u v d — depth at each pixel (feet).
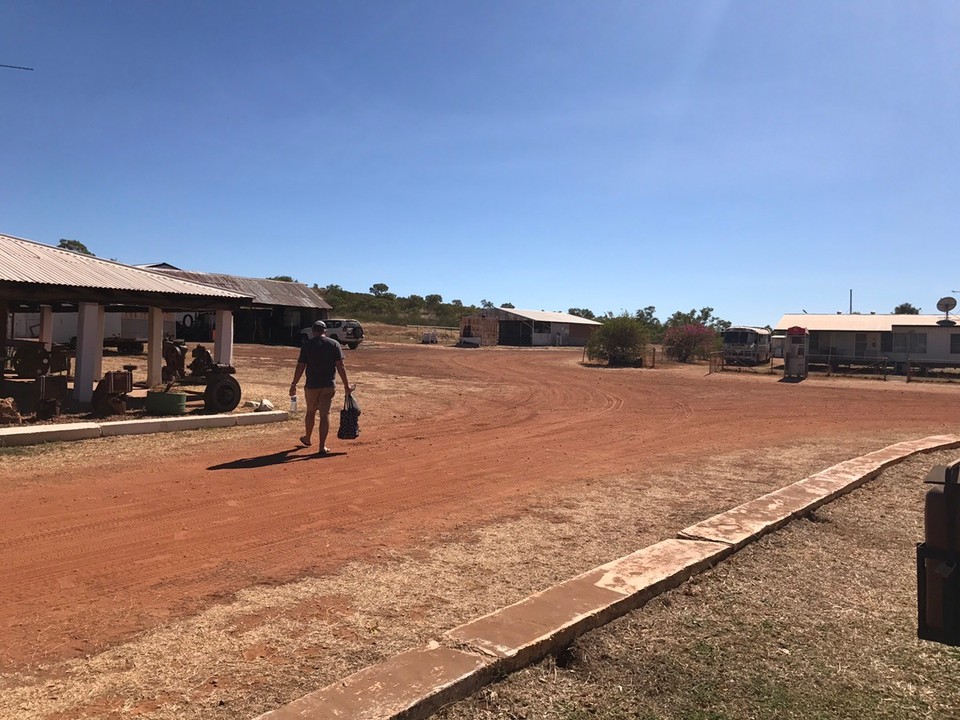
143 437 33.78
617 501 24.54
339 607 14.48
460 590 15.66
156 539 18.80
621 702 10.92
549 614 13.29
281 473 27.22
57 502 21.94
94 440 32.35
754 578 16.65
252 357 98.43
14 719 10.00
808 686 11.53
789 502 22.93
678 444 38.60
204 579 15.98
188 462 28.71
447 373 86.63
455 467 29.96
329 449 33.12
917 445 36.68
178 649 12.35
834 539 20.21
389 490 25.27
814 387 83.10
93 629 13.17
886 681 11.76
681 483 27.76
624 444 38.11
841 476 27.35
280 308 153.79
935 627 8.96
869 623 14.17
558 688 11.29
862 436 43.06
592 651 12.50
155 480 25.29
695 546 18.07
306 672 11.54
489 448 35.32
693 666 12.14
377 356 115.44
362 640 12.85
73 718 10.06
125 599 14.70
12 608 14.10
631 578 15.40
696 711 10.70
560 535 20.26
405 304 313.73
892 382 94.94
